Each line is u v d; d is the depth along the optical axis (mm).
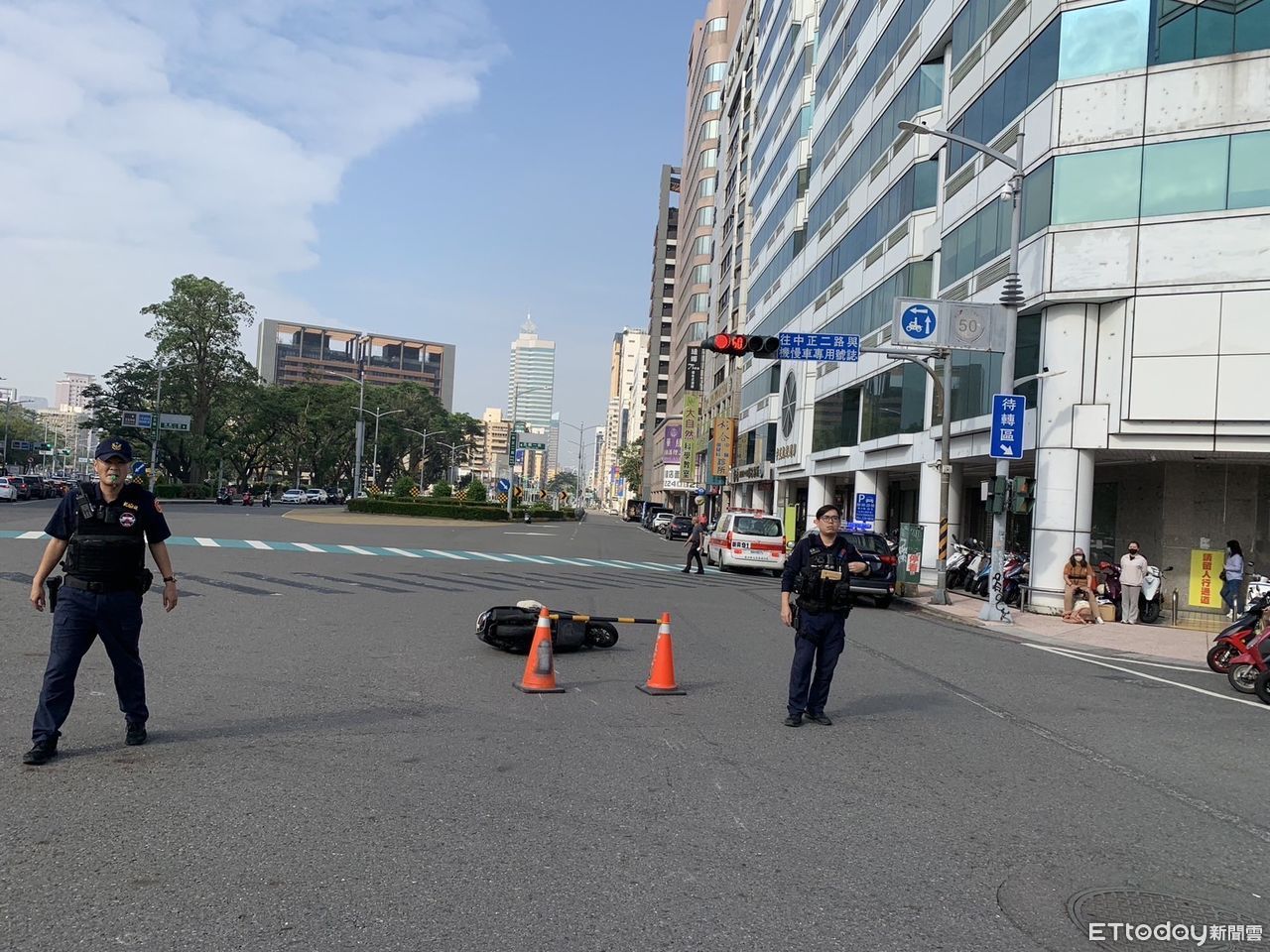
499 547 33812
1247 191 18719
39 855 4539
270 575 18750
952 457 26234
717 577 26750
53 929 3791
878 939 3986
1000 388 21984
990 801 6105
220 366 80062
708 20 99938
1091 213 19984
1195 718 9570
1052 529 20297
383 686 8852
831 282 40094
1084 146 20141
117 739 6621
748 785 6195
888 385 31797
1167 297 19250
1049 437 20453
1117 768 7199
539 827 5199
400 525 48406
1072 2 20438
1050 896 4547
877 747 7473
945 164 27438
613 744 7125
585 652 11719
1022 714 9219
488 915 4055
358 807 5395
